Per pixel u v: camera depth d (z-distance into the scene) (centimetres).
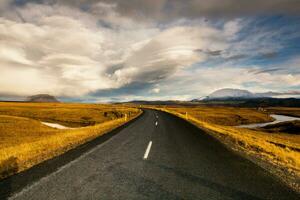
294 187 614
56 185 564
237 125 6406
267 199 523
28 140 2162
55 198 488
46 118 5266
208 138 1502
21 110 6731
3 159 832
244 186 603
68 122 4766
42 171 680
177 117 3631
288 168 845
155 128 1962
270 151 1193
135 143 1212
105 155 913
